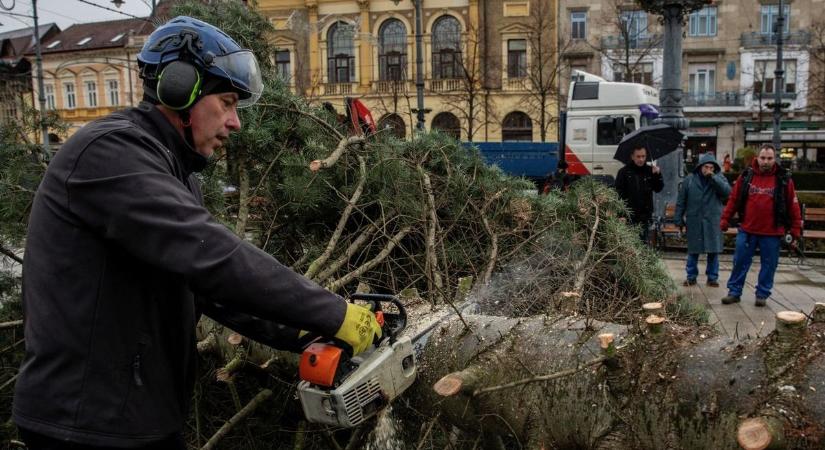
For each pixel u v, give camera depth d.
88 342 1.27
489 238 3.29
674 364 1.53
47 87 33.31
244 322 1.62
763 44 28.64
